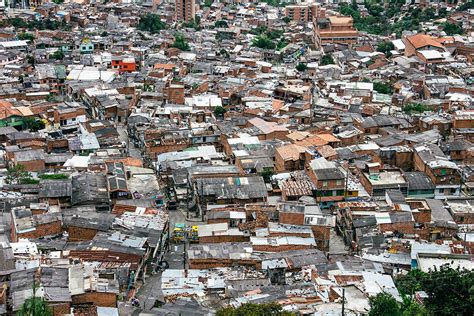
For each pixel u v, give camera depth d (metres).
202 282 101.88
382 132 184.50
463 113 192.38
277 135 177.88
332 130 183.12
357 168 150.62
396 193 133.62
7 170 150.75
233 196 136.75
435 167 143.50
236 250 111.94
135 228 117.75
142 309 89.25
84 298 87.69
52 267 93.88
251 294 93.69
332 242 127.00
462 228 123.94
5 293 84.44
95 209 130.50
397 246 113.62
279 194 143.62
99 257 105.06
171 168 155.25
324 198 139.75
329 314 83.69
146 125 188.12
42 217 118.06
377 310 80.50
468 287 83.19
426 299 85.12
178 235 126.12
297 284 98.19
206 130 180.12
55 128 187.88
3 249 98.94
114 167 146.88
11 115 188.50
